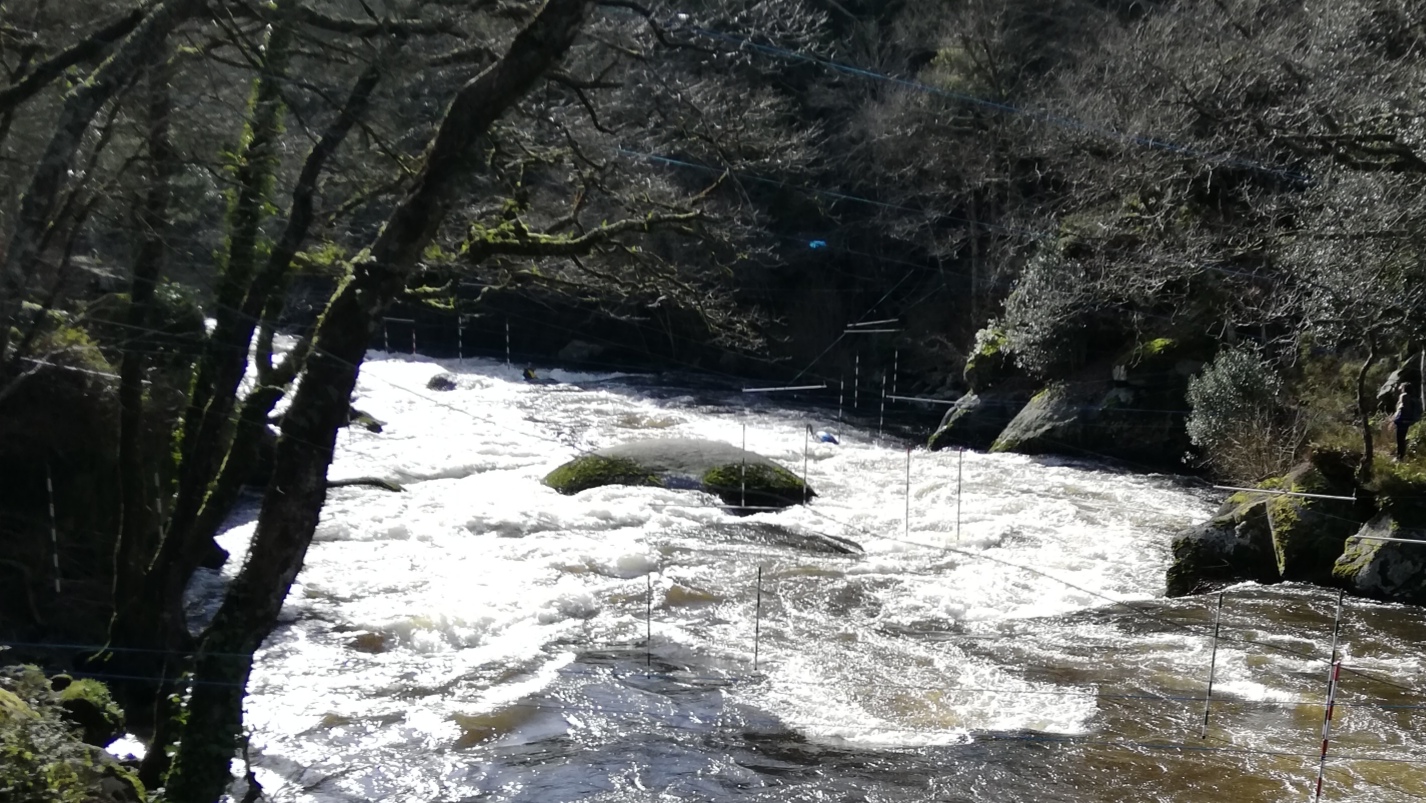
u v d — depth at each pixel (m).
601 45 9.53
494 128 8.66
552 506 14.95
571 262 10.84
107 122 6.22
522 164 9.73
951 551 13.93
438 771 7.66
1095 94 22.31
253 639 5.93
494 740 8.23
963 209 29.84
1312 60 15.95
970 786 7.60
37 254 5.93
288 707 8.57
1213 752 8.16
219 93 7.06
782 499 16.34
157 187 6.71
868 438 23.95
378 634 10.16
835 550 13.80
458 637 10.32
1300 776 7.74
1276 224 18.34
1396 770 7.84
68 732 5.62
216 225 7.21
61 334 7.18
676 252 16.77
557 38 5.88
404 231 5.90
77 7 6.42
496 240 8.93
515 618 10.80
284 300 7.30
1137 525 15.58
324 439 5.93
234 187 6.89
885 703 9.10
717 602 11.66
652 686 9.34
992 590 12.33
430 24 7.05
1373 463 12.51
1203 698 9.23
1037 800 7.38
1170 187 20.02
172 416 9.01
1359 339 14.80
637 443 17.36
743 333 11.94
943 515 15.91
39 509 9.59
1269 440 16.64
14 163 6.15
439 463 17.48
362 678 9.24
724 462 16.62
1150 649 10.45
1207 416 18.05
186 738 5.82
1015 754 8.10
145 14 6.09
